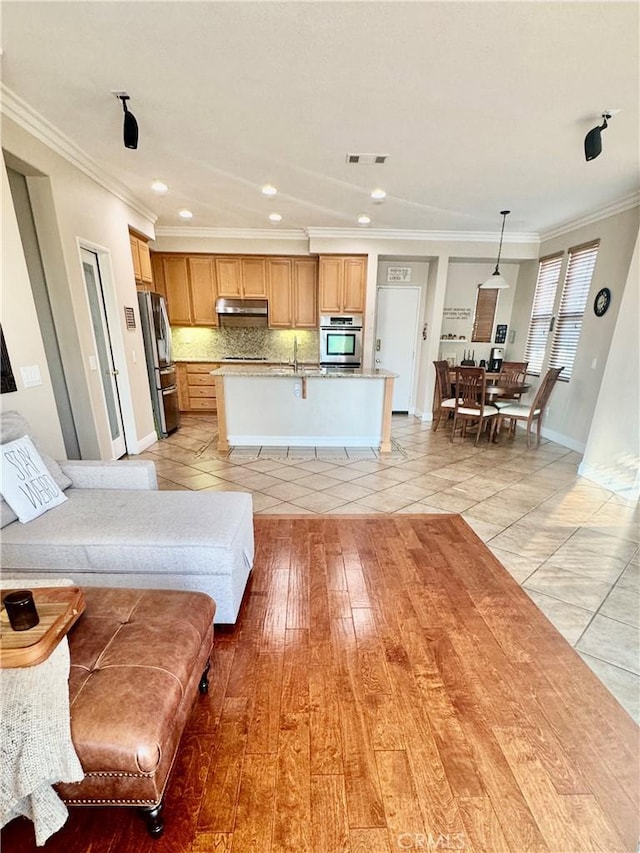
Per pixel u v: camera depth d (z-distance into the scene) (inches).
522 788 46.0
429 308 233.6
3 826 38.8
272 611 75.2
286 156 122.7
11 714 36.6
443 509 119.4
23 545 65.7
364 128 104.7
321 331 229.1
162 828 41.4
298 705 56.1
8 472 70.5
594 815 43.4
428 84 84.9
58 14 66.1
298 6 64.2
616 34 68.7
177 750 46.8
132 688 40.2
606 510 119.5
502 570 89.3
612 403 135.3
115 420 157.9
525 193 151.5
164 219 199.2
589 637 69.8
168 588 68.0
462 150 116.8
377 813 43.4
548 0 61.9
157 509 75.9
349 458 164.7
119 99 92.4
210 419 234.4
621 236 156.1
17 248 90.6
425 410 239.0
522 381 220.8
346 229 210.7
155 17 66.9
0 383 85.5
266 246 225.6
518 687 59.6
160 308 189.8
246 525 78.0
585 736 52.3
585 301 177.2
